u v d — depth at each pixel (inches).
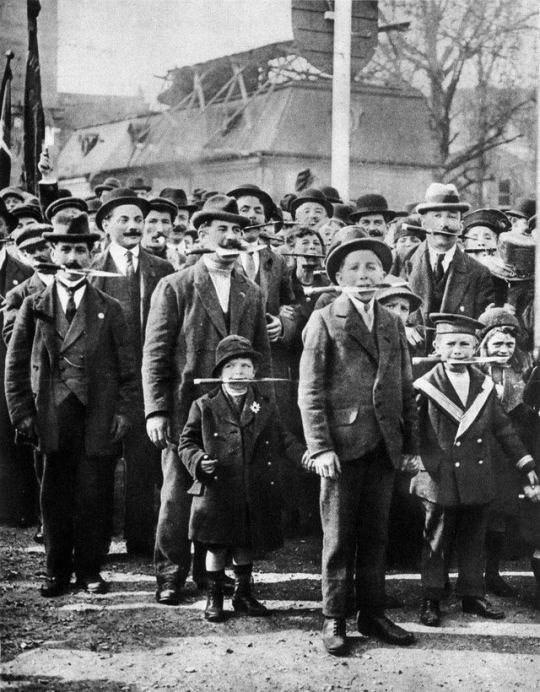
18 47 325.7
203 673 146.4
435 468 168.9
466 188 356.5
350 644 159.8
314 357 160.4
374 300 165.3
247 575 171.8
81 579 184.4
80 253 182.7
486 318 186.4
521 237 229.0
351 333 160.4
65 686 141.1
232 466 165.3
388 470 161.9
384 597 163.5
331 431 159.3
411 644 159.6
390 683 144.4
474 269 202.5
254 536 166.4
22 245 222.5
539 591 178.4
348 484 159.0
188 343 177.9
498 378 187.0
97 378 181.2
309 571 195.3
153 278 207.8
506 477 181.6
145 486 205.6
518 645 159.0
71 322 181.3
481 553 173.5
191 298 179.6
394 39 351.9
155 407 176.1
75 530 182.1
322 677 146.5
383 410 158.7
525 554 207.0
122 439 196.4
